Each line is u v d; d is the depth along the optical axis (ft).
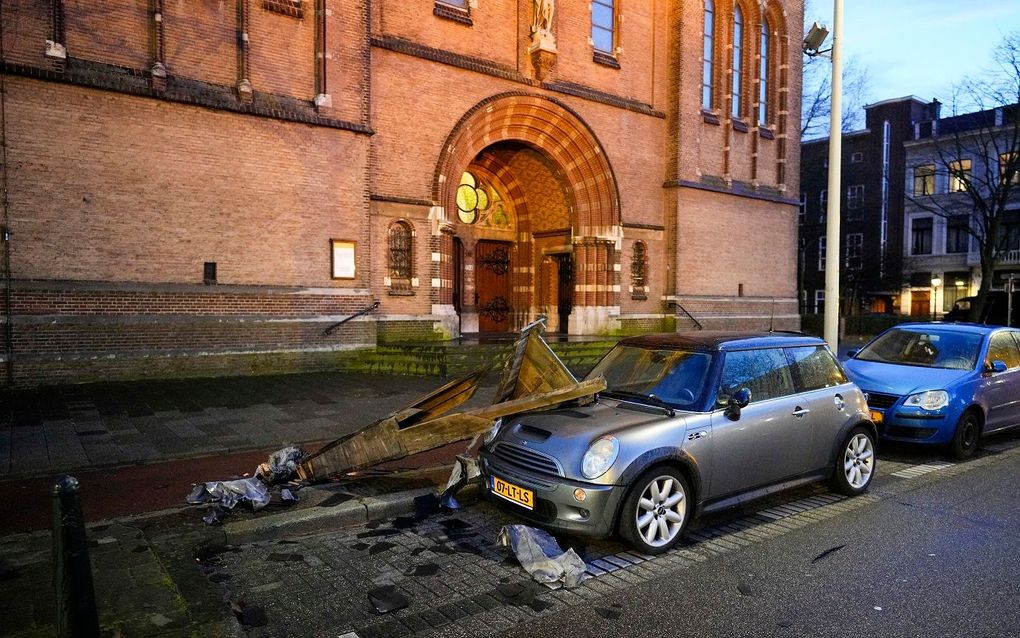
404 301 51.55
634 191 67.10
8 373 35.29
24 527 16.96
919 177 136.36
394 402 34.88
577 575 14.73
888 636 12.57
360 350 47.52
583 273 65.16
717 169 73.10
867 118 146.51
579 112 61.87
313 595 14.02
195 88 41.01
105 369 37.96
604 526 15.76
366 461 19.99
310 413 31.96
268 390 37.86
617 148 65.36
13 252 35.55
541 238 70.33
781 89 79.56
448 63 52.85
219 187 41.83
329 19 45.83
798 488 22.68
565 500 15.81
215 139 41.60
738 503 18.44
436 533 17.94
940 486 23.31
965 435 27.50
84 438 26.25
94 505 18.76
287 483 20.58
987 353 29.73
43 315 36.32
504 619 13.05
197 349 41.01
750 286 76.89
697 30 69.72
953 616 13.37
